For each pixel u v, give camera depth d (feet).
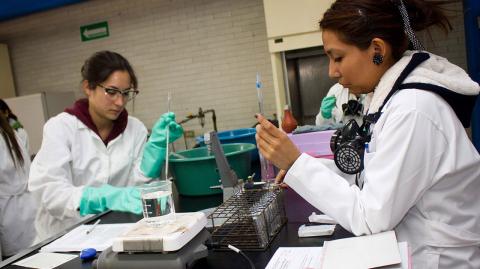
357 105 7.97
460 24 13.20
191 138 17.22
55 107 17.13
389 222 3.33
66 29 18.10
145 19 17.04
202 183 6.05
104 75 6.21
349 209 3.46
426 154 3.30
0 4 16.10
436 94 3.43
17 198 8.09
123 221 5.00
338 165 4.01
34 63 18.86
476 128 10.59
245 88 16.40
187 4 16.49
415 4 3.68
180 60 16.93
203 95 16.90
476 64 10.81
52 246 4.23
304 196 3.75
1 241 7.88
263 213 3.73
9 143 7.88
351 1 3.55
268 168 5.63
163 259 3.21
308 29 12.02
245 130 10.00
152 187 3.88
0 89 18.37
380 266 2.78
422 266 3.60
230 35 16.22
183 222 3.58
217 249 3.70
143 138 7.55
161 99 17.40
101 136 7.00
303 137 6.00
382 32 3.51
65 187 6.01
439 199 3.51
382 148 3.35
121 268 3.27
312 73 12.79
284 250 3.47
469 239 3.52
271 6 12.25
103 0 17.33
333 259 3.02
